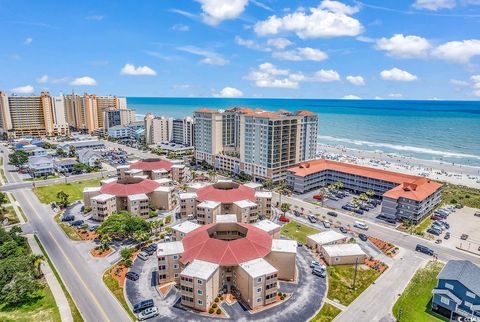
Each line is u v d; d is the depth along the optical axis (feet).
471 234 435.94
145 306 275.39
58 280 318.04
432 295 300.61
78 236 415.03
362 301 289.74
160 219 476.54
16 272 295.69
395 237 420.77
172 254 313.32
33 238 410.11
